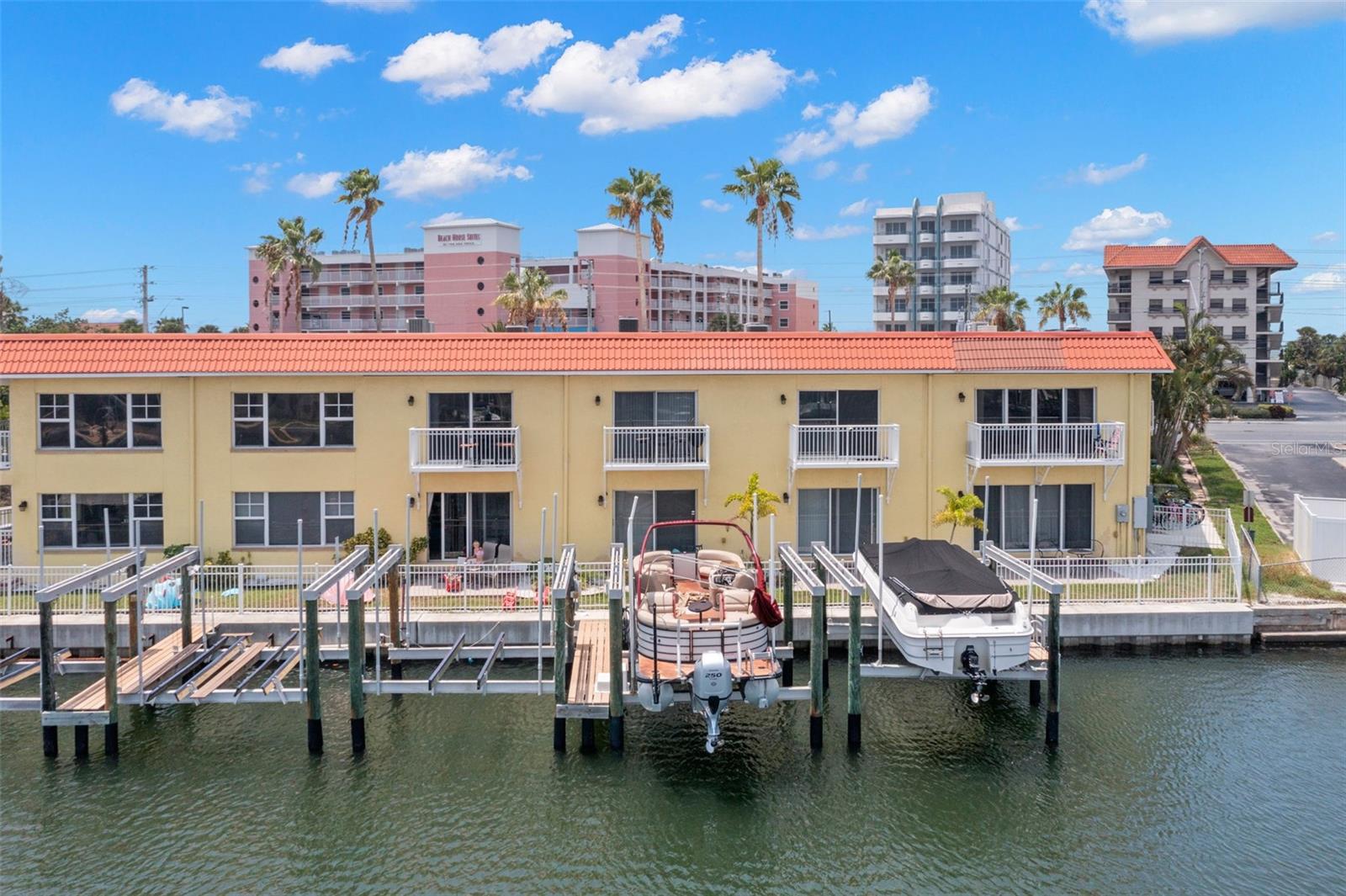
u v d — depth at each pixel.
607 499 27.48
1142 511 27.73
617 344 27.27
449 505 27.55
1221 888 14.22
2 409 40.72
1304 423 68.31
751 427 27.58
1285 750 18.48
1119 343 27.88
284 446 27.09
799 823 16.09
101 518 26.98
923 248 106.69
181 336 26.91
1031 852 15.20
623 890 14.27
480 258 98.38
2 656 22.61
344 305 102.38
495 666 22.84
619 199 59.81
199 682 19.23
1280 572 26.45
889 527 27.86
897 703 20.95
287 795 16.95
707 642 17.91
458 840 15.54
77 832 15.75
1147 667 22.77
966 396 27.69
